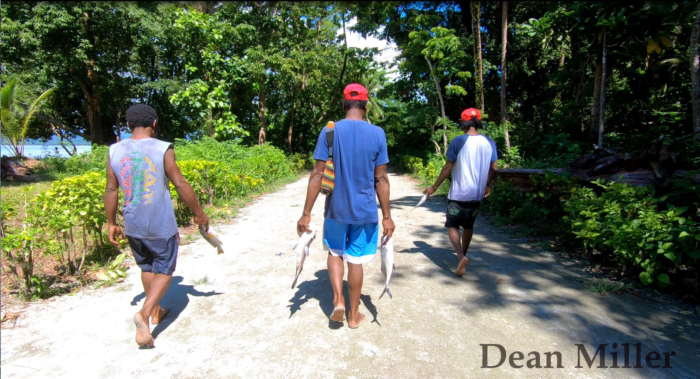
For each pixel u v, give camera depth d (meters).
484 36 17.25
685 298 3.18
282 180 13.14
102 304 3.24
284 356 2.49
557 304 3.18
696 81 6.36
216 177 7.23
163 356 2.50
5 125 13.85
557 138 10.01
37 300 3.30
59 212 3.60
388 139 28.03
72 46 17.03
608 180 5.03
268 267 4.12
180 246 4.89
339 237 2.74
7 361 2.44
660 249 3.16
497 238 5.18
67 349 2.57
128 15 17.48
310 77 20.50
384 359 2.44
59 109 23.58
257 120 21.80
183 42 14.46
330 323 2.90
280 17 16.56
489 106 19.00
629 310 3.05
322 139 2.67
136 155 2.55
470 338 2.68
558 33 10.02
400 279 3.77
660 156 4.80
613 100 11.54
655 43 5.48
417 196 9.30
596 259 4.18
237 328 2.84
